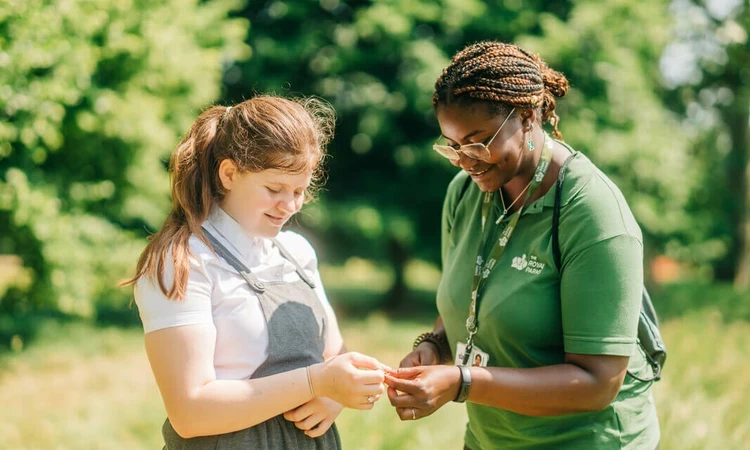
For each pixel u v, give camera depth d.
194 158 1.91
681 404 4.52
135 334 8.74
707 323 7.96
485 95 1.89
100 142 7.41
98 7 6.57
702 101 14.88
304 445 1.93
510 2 10.56
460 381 1.88
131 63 7.37
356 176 11.45
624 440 2.04
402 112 10.66
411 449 4.14
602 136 10.22
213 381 1.75
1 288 7.59
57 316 9.26
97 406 5.39
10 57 5.56
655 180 10.59
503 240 2.08
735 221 14.97
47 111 6.07
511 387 1.88
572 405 1.91
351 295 13.41
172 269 1.76
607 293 1.88
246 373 1.82
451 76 1.96
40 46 5.77
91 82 6.92
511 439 2.14
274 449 1.86
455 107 1.92
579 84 10.46
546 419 2.06
